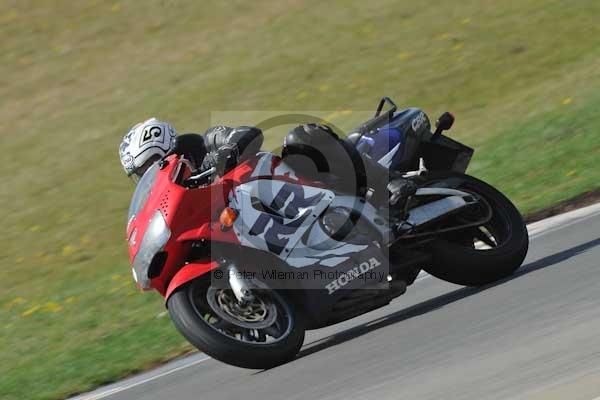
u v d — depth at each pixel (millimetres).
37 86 64688
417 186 22234
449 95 50938
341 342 21234
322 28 63031
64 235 45031
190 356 24781
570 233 26516
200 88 58875
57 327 32406
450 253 21984
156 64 64125
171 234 19656
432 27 59406
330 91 54531
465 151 24797
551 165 37094
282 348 19453
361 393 16391
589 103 43781
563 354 15453
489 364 15984
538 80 49969
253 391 18562
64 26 71812
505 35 56094
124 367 25328
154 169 20984
